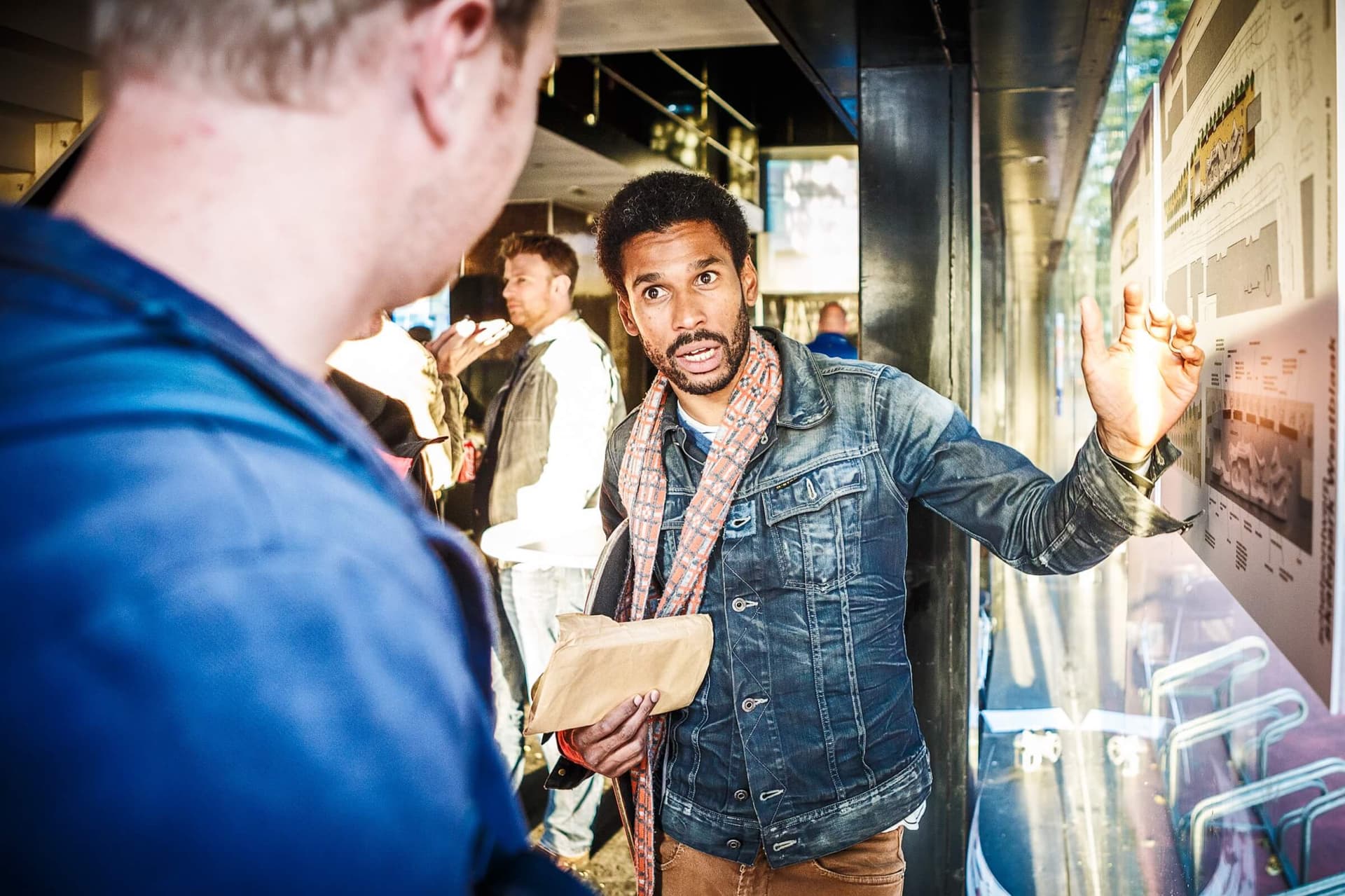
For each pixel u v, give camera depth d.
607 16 3.88
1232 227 1.29
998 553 1.57
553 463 3.29
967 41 2.34
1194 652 2.89
